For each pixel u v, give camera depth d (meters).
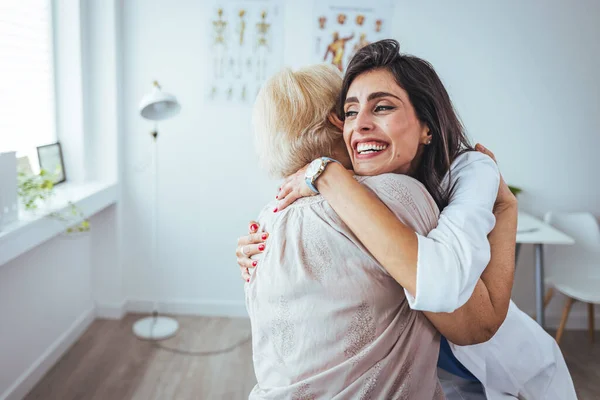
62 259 3.00
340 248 0.78
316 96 0.90
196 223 3.52
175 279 3.59
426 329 0.83
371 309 0.78
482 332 0.85
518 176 3.50
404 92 0.83
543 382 1.09
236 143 3.43
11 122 2.70
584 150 3.48
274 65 3.35
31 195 2.48
